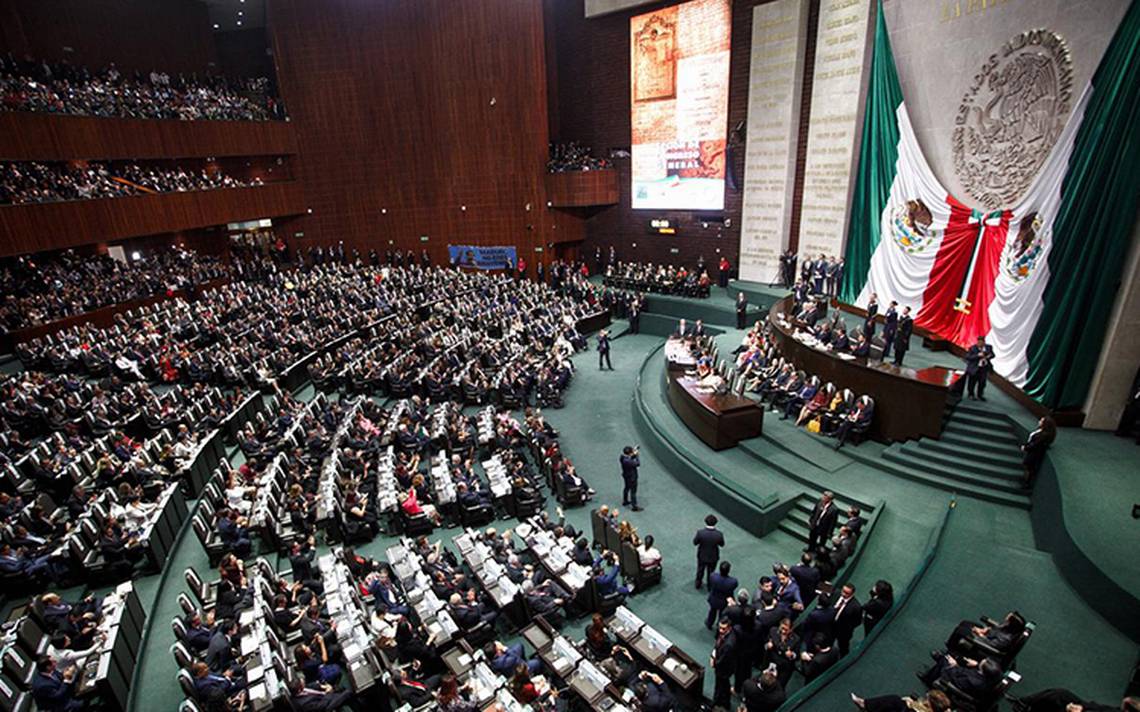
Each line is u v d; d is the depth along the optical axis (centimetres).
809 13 2559
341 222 3850
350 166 3759
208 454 1653
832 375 1689
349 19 3538
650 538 1180
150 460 1557
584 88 3578
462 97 3584
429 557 1177
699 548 1188
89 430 1784
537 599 1105
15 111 2423
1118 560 944
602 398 2314
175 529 1390
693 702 905
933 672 807
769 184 2848
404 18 3503
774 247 2900
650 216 3478
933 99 1833
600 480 1694
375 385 2291
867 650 887
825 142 2442
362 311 2931
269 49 4125
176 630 1002
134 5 3422
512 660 962
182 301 2848
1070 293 1304
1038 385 1402
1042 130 1422
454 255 3856
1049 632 904
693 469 1574
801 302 2286
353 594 1127
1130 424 1270
